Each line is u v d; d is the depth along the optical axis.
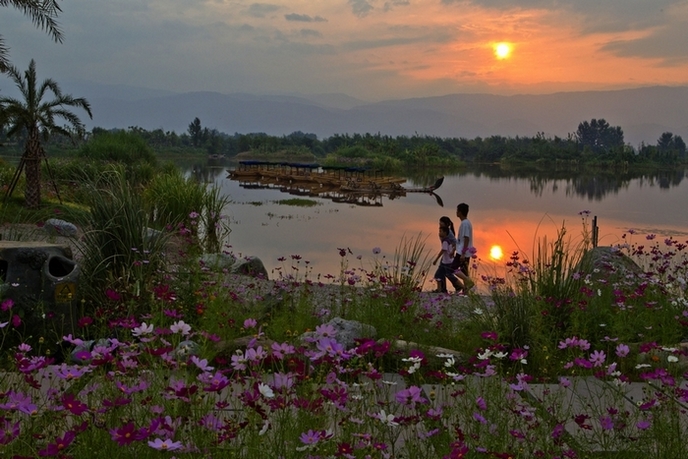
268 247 17.23
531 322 5.90
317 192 40.97
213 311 6.01
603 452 3.38
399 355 5.37
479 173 78.44
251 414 2.81
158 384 3.12
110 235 6.79
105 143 34.97
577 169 96.19
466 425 3.30
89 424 2.82
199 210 16.89
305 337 3.45
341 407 2.89
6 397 2.82
